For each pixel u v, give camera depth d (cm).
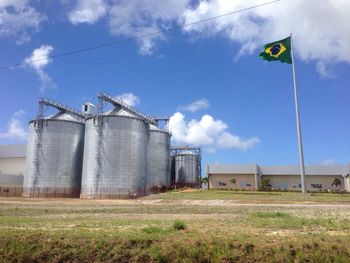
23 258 1498
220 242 1469
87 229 1895
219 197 5828
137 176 8344
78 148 9106
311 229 1859
